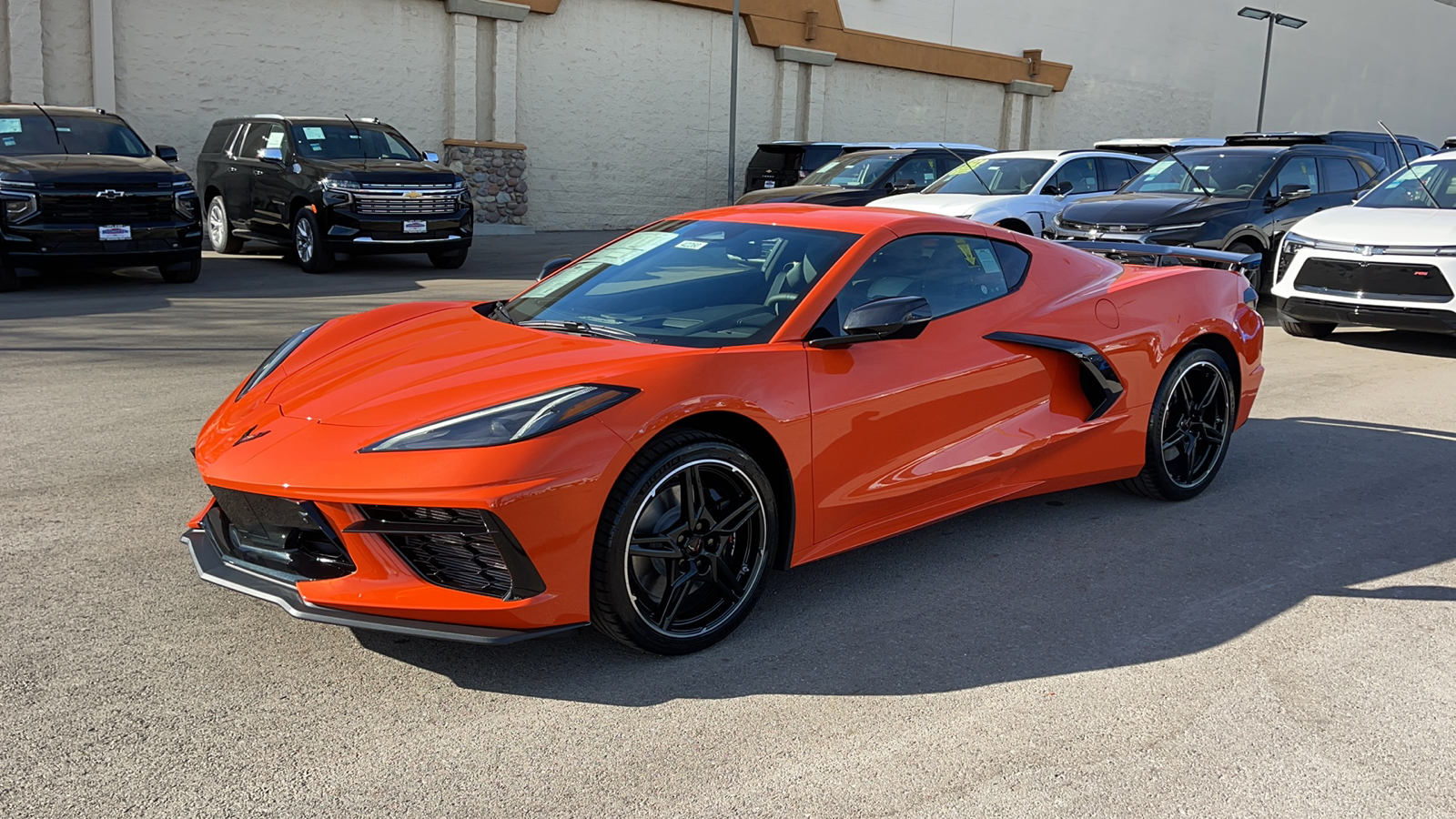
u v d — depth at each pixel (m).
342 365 3.35
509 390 2.92
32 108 10.96
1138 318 4.28
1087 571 3.77
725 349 3.17
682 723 2.66
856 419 3.34
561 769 2.44
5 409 5.57
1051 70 26.73
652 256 3.96
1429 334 9.75
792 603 3.44
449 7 17.75
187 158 15.72
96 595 3.30
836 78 23.34
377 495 2.67
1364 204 9.25
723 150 22.19
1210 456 4.71
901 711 2.75
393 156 13.06
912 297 3.41
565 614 2.78
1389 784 2.46
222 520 3.11
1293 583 3.69
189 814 2.21
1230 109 31.45
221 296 10.12
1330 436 5.78
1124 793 2.39
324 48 16.75
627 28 20.27
